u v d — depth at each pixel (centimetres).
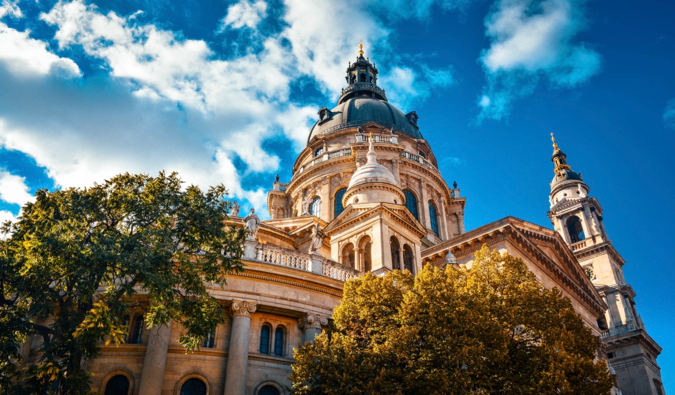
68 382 1762
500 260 2514
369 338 2275
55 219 2022
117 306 1952
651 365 6444
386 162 6056
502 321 2247
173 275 2161
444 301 2194
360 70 8362
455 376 1967
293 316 2784
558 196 7869
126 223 2172
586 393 2047
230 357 2484
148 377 2319
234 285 2653
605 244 7056
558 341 2158
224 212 2330
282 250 2898
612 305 6738
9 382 1820
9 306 2008
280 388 2578
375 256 3650
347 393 1983
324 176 6138
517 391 1994
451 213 6744
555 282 4391
